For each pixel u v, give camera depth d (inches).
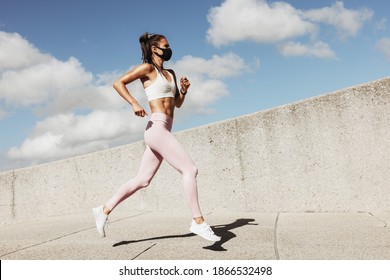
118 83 142.0
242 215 222.5
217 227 189.9
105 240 170.2
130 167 269.9
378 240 147.3
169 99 148.9
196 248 147.3
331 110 218.7
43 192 292.2
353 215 202.8
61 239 178.7
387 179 206.5
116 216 248.7
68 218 260.4
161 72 149.6
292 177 225.3
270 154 231.0
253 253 137.0
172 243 157.4
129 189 155.2
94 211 155.1
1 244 176.1
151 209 260.5
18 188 298.7
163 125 145.9
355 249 136.8
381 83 209.8
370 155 210.2
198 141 249.0
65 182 287.1
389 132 206.8
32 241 179.0
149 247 152.3
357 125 213.2
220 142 243.6
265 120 233.3
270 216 213.9
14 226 250.5
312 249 139.2
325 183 218.2
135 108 138.4
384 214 199.0
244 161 236.8
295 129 226.1
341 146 215.8
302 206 222.4
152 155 154.8
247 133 237.1
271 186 229.8
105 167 277.0
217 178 242.5
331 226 177.5
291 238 156.9
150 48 149.8
